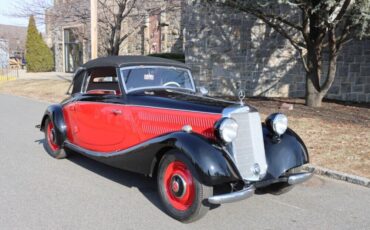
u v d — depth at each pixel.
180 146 4.51
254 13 11.45
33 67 34.50
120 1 17.05
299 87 15.04
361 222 4.70
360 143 7.92
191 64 17.00
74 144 6.77
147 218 4.68
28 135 9.34
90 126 6.24
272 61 15.34
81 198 5.29
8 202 5.08
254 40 15.52
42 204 5.04
